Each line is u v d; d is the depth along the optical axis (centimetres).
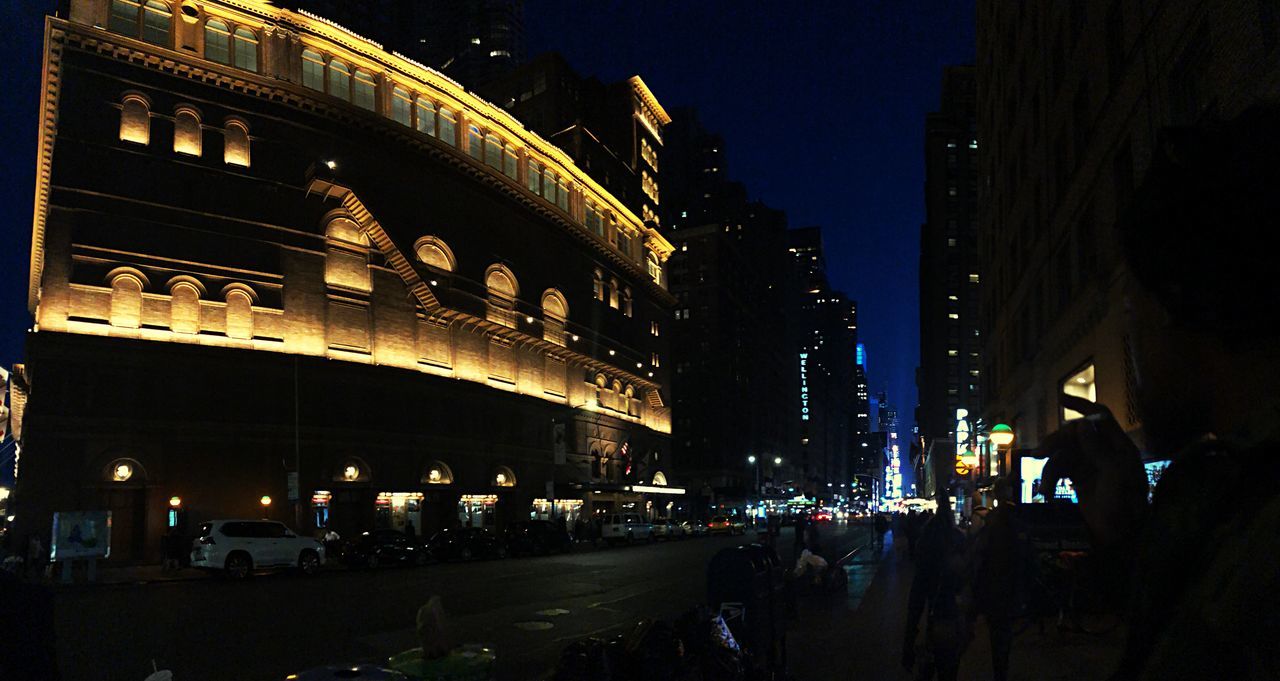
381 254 4950
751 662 615
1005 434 1808
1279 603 60
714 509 8575
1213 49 1077
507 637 1375
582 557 3906
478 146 5878
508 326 5806
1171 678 69
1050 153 2269
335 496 4397
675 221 19575
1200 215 75
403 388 4878
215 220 4100
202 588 2462
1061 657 963
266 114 4409
